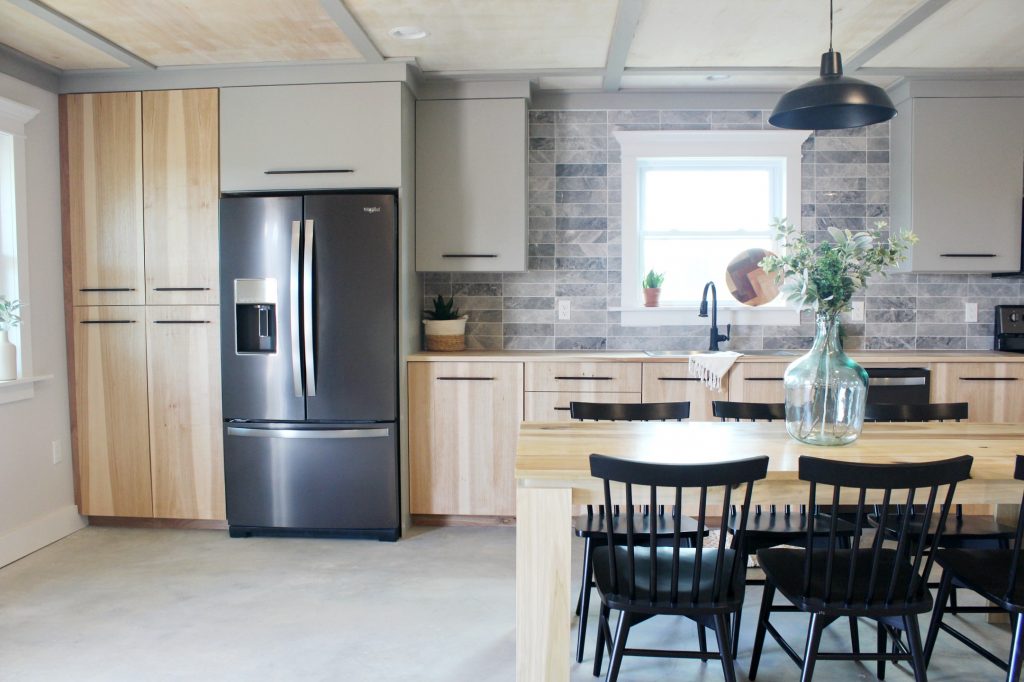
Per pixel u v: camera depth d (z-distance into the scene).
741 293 4.16
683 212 4.21
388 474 3.54
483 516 3.78
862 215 4.11
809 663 1.83
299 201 3.50
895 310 4.14
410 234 3.77
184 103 3.60
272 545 3.50
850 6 2.87
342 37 3.19
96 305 3.68
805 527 2.47
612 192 4.13
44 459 3.53
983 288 4.12
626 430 2.49
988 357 3.63
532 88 4.01
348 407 3.54
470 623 2.63
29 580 3.04
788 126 2.33
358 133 3.55
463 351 4.07
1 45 3.23
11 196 3.34
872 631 2.61
